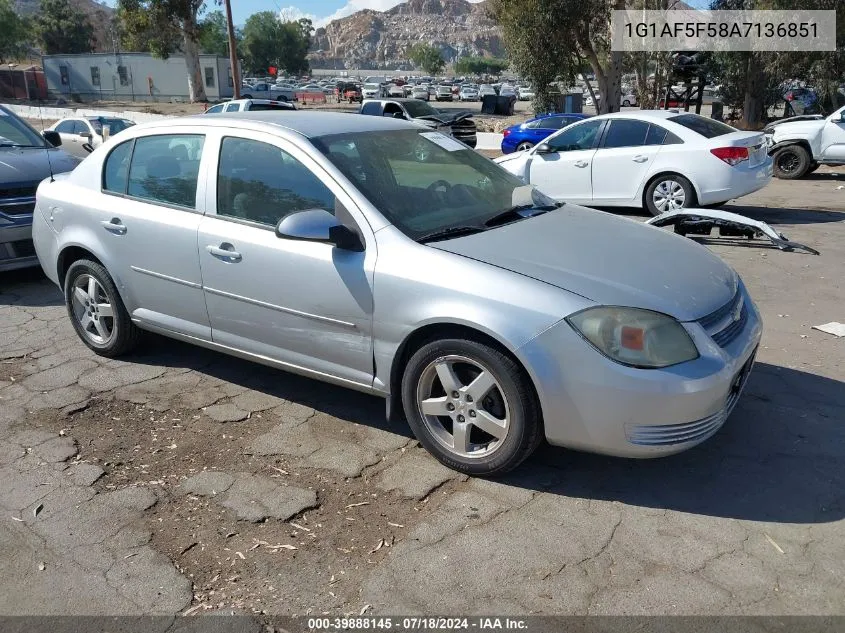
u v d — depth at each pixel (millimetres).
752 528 3172
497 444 3461
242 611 2730
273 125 4172
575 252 3598
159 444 3971
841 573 2885
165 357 5168
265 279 3971
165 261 4430
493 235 3732
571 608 2713
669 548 3045
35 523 3283
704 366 3211
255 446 3934
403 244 3584
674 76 24484
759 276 7105
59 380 4785
